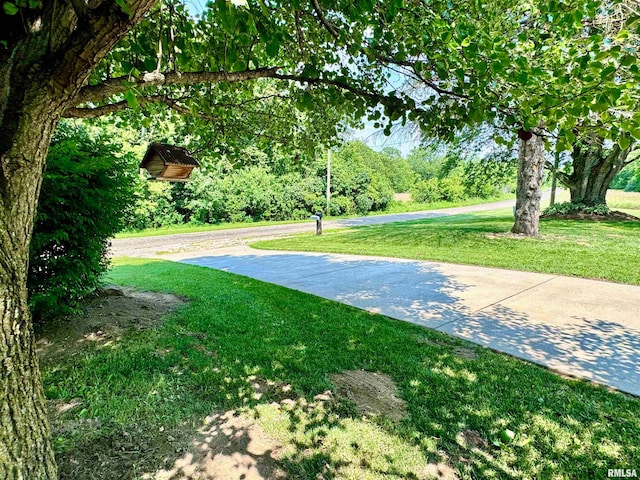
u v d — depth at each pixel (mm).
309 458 1862
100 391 2432
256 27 1857
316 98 2744
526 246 8281
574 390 2492
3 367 1233
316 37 2760
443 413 2234
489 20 2910
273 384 2584
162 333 3457
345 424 2129
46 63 1160
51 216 3164
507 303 4543
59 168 3178
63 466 1753
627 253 7266
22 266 1295
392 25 2170
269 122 4055
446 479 1730
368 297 4938
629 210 19391
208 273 6637
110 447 1904
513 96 1820
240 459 1849
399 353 3094
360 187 26672
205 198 18750
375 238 11234
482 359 2973
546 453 1890
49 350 3004
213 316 4020
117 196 3758
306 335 3502
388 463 1830
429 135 2305
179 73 1951
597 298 4668
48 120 1249
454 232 11016
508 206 32125
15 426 1269
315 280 6047
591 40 1766
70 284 3391
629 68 1532
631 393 2455
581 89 1620
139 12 1188
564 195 34750
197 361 2900
